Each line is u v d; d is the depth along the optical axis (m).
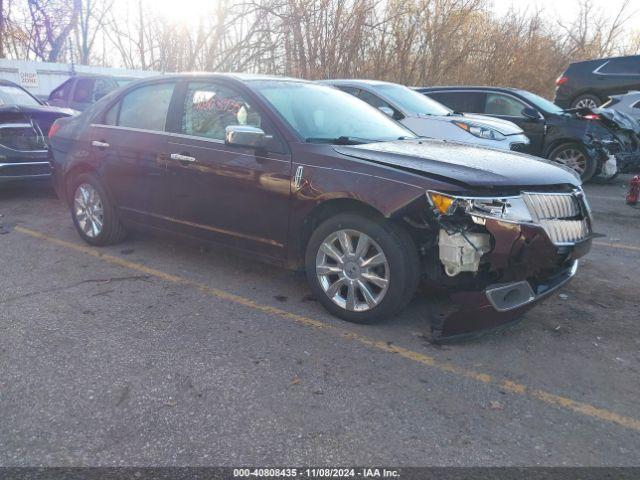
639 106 12.05
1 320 3.91
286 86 4.73
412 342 3.73
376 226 3.68
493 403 3.06
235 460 2.55
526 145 8.24
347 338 3.76
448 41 18.52
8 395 3.00
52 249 5.62
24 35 20.55
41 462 2.50
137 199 5.16
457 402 3.06
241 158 4.29
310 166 3.95
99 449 2.59
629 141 10.38
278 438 2.71
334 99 4.93
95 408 2.90
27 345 3.55
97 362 3.37
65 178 5.82
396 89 8.53
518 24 21.12
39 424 2.76
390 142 4.34
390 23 17.00
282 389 3.12
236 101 4.48
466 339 3.70
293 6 15.49
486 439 2.76
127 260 5.30
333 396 3.07
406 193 3.51
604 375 3.41
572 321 4.19
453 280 3.63
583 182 9.93
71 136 5.72
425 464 2.56
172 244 5.82
